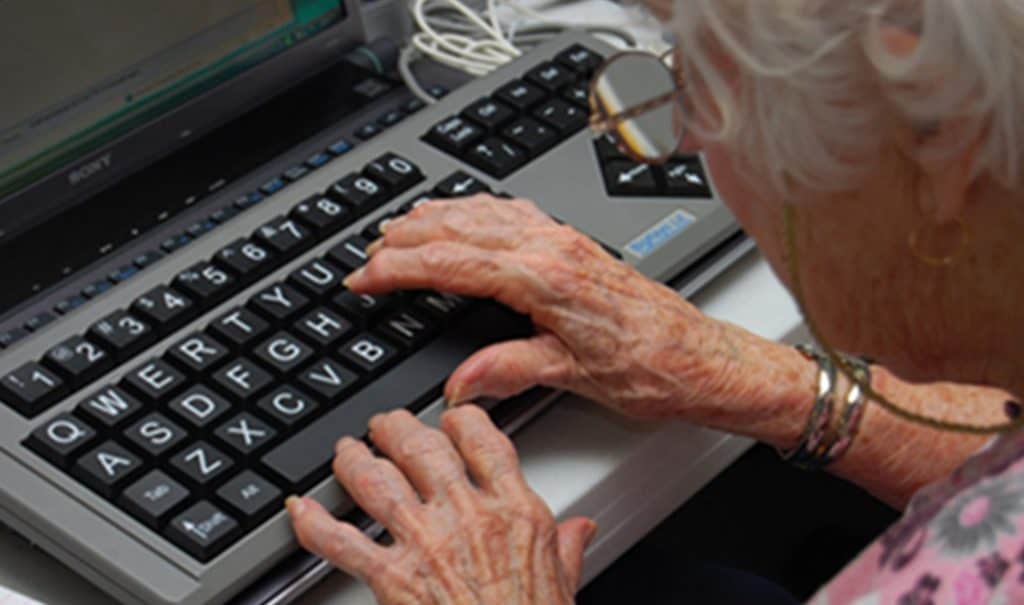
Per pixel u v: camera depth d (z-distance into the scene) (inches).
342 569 39.7
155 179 51.2
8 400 41.3
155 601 37.4
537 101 52.2
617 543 45.3
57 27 47.3
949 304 32.6
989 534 31.5
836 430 46.3
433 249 44.3
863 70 29.0
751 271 51.1
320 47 56.4
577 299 43.5
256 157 52.6
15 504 39.1
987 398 48.3
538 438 44.6
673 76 34.2
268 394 42.0
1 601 37.5
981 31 27.5
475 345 44.1
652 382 43.9
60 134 48.6
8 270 47.4
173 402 41.3
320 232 47.1
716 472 47.4
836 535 71.2
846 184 31.0
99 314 43.9
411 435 41.2
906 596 31.9
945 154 29.2
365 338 43.8
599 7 67.2
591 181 49.8
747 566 73.0
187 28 51.4
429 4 64.7
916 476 47.2
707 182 49.7
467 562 39.2
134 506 38.8
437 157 50.4
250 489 39.4
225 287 45.0
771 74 29.9
